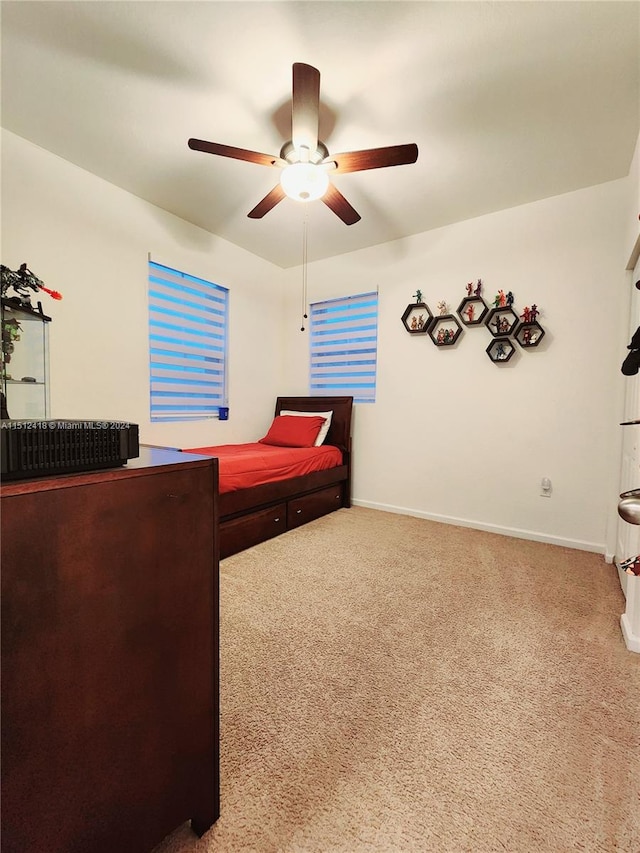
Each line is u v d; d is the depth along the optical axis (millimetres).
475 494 3082
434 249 3215
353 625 1703
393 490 3539
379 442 3615
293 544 2693
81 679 638
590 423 2611
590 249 2568
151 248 2857
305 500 3158
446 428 3219
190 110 1908
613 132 2014
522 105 1834
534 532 2824
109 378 2627
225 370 3658
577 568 2322
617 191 2463
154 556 742
